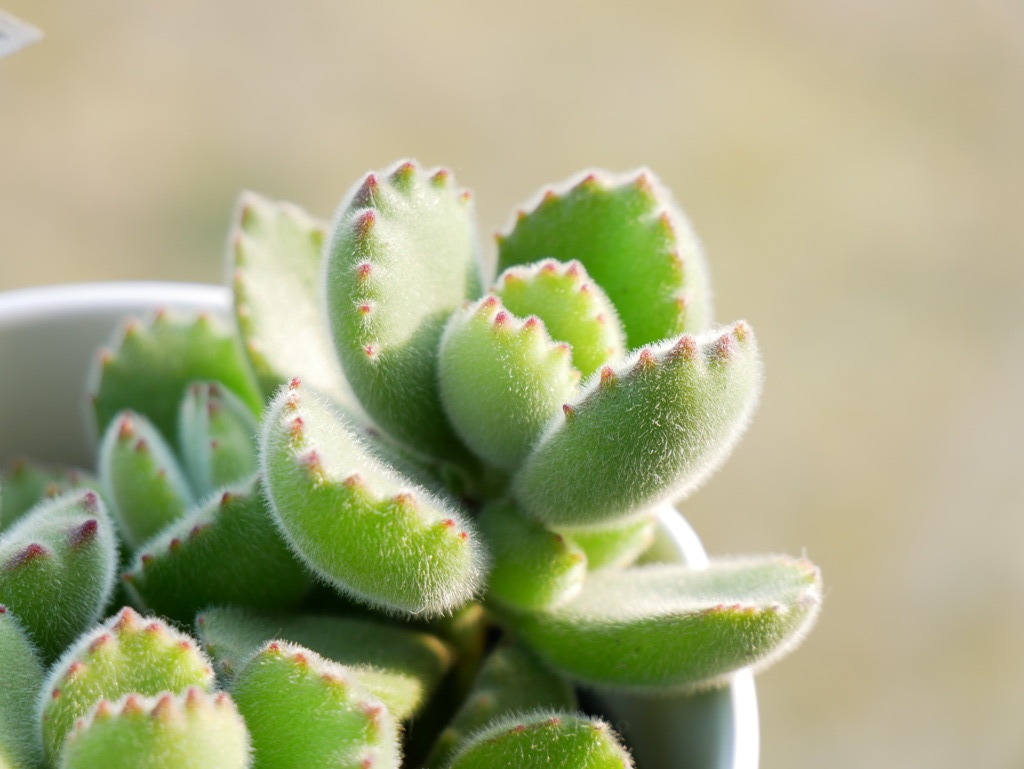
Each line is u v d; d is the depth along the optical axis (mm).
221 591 281
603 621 285
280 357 299
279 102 439
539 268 282
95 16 432
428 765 284
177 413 317
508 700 288
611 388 270
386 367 282
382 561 266
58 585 270
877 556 421
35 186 406
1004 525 432
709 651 280
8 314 323
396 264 281
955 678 410
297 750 258
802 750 391
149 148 424
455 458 291
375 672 280
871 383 443
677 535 303
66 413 332
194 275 412
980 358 449
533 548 283
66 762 250
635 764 296
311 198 423
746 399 273
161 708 249
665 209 292
